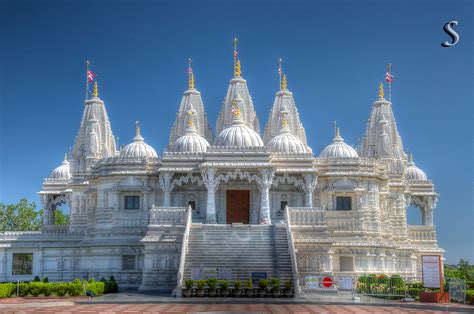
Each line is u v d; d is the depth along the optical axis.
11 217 103.12
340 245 57.72
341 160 62.69
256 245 49.50
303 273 51.00
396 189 69.12
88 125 75.06
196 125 80.56
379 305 38.78
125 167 61.94
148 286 50.84
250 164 58.25
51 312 33.19
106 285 49.19
